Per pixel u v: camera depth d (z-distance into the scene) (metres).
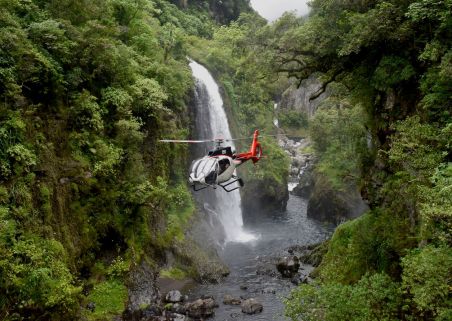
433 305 7.56
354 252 14.88
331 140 35.28
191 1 51.50
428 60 12.30
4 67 12.13
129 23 21.75
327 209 32.16
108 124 17.03
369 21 13.16
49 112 14.18
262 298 17.69
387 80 13.79
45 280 11.33
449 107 10.88
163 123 21.45
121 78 17.64
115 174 16.66
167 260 19.06
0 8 12.41
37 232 12.13
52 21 14.05
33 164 12.19
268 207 35.25
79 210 14.93
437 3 10.74
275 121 54.84
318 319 10.09
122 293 15.33
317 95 19.81
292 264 20.88
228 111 35.06
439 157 9.75
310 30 16.36
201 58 36.59
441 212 7.50
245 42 18.92
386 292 9.90
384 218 14.41
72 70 15.11
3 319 10.34
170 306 16.09
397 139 11.52
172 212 21.83
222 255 23.84
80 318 13.12
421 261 8.01
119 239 16.88
